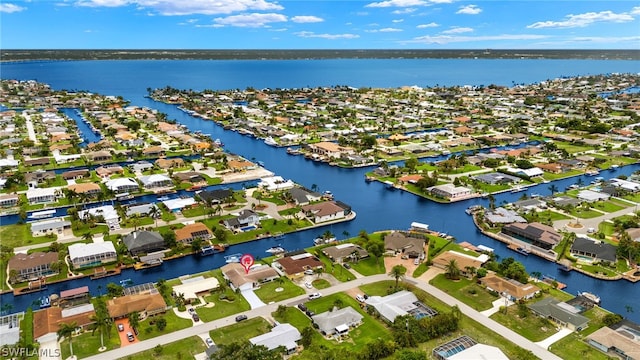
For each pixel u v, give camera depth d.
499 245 187.50
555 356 114.56
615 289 152.62
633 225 193.25
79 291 139.75
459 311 129.12
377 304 134.25
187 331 123.50
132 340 118.56
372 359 111.75
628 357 112.50
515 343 119.75
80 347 115.50
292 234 194.50
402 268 155.62
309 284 148.50
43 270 152.75
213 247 177.00
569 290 151.38
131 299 133.12
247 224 197.50
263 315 131.75
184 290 142.50
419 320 125.56
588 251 170.25
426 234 193.88
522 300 137.50
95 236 182.75
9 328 121.75
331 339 120.88
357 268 162.50
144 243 170.00
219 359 101.69
